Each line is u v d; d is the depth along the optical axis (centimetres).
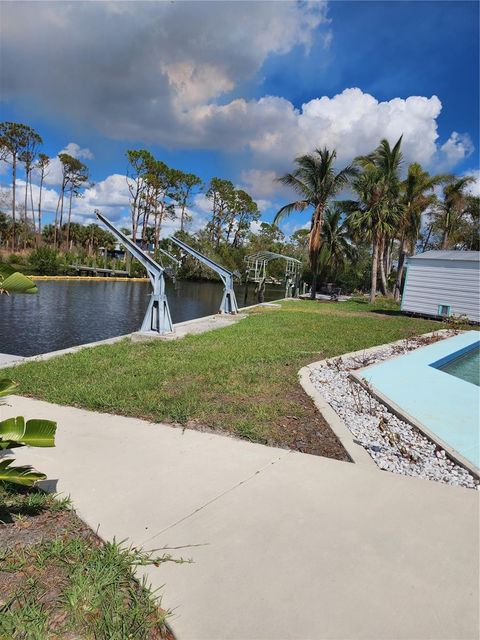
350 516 235
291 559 196
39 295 1973
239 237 5353
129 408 400
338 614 165
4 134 3831
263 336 905
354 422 402
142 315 1427
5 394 234
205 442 330
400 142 1953
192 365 594
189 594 173
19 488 251
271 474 281
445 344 875
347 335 954
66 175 4500
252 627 158
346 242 2895
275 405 429
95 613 162
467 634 158
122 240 946
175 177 4509
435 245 3503
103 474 272
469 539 218
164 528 217
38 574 182
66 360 606
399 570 192
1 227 4409
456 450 343
